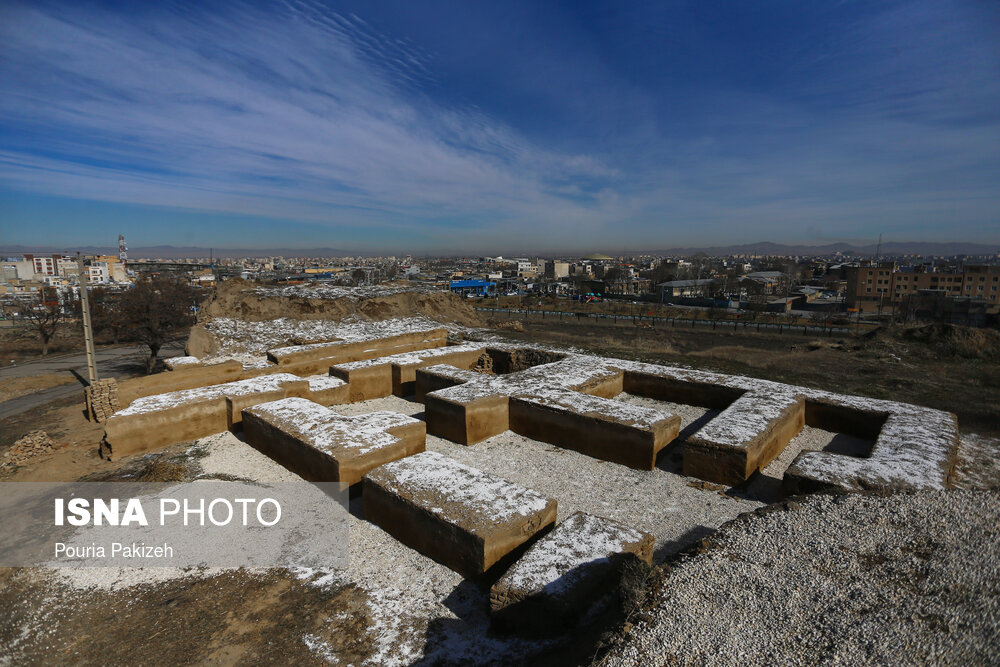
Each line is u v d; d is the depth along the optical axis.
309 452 7.95
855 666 3.25
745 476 7.73
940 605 3.68
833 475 6.56
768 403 9.78
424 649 4.72
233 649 4.79
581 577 4.84
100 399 11.75
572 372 12.34
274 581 5.76
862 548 4.61
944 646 3.29
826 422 10.15
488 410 10.00
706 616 3.87
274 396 10.90
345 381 12.62
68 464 9.18
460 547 5.68
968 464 8.52
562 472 8.50
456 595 5.44
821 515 5.27
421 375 12.48
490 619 4.99
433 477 6.79
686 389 11.81
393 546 6.35
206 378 12.72
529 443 9.82
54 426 12.34
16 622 5.24
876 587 4.04
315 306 20.38
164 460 9.04
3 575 5.97
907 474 6.53
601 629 4.36
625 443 8.70
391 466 7.14
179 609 5.35
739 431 8.34
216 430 10.34
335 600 5.42
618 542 5.37
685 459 8.25
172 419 9.76
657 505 7.35
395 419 9.04
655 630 3.77
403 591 5.54
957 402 12.06
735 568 4.47
